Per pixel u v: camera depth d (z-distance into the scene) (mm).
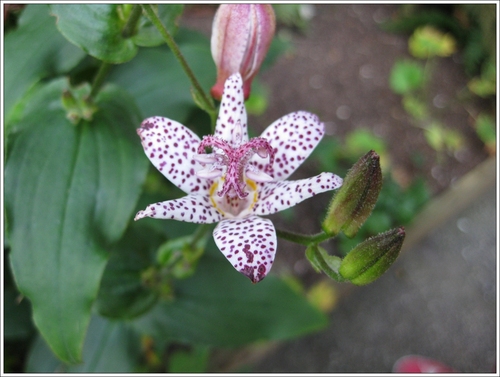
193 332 161
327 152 269
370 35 351
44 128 122
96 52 114
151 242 151
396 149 303
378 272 99
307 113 107
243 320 165
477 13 319
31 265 115
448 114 323
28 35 133
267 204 99
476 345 260
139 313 147
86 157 122
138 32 118
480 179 300
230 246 85
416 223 279
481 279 280
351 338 257
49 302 115
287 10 330
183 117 156
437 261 284
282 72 319
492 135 312
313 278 258
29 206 117
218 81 118
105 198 121
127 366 163
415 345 258
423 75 334
